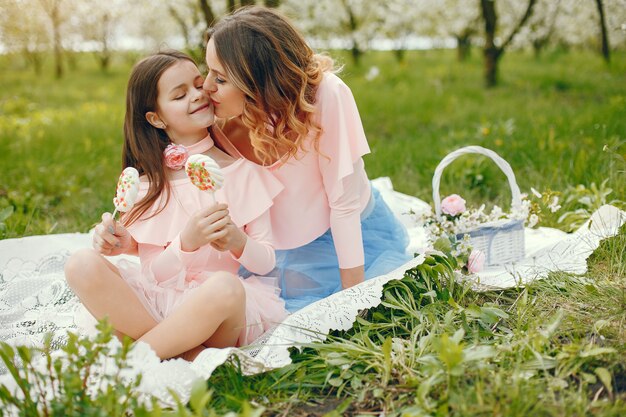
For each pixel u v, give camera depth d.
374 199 2.55
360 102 7.05
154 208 2.17
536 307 2.12
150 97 2.15
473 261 2.41
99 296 1.86
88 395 1.56
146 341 1.83
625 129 4.32
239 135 2.34
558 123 4.94
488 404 1.54
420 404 1.57
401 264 2.40
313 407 1.70
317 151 2.19
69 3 9.88
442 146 4.66
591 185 3.09
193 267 2.12
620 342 1.84
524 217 2.55
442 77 9.77
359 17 11.55
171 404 1.65
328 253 2.42
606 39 9.00
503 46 8.37
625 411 1.52
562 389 1.62
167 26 12.24
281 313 2.11
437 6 10.75
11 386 1.66
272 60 2.07
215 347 1.96
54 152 5.08
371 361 1.83
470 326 2.03
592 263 2.44
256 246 2.08
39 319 2.29
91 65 17.23
